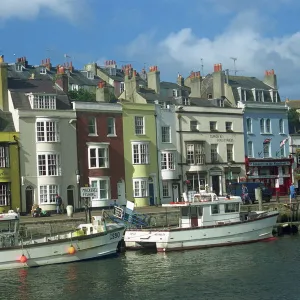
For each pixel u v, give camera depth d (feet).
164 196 208.85
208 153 221.87
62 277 105.29
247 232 138.92
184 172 214.28
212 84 260.01
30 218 155.84
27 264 112.68
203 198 138.62
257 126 238.89
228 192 209.56
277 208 173.99
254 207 171.83
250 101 237.86
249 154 234.99
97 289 97.04
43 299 92.12
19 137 178.70
